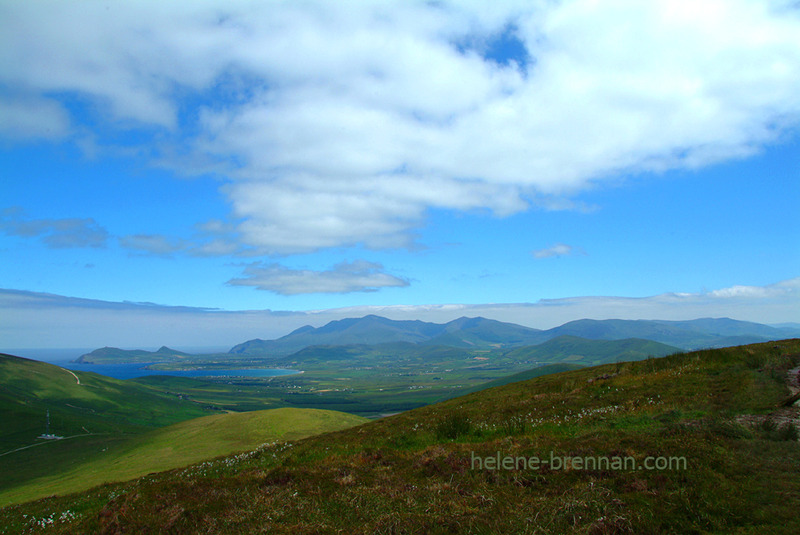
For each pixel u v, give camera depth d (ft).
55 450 392.68
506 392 124.06
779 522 31.76
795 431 46.52
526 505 39.68
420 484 47.73
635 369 111.04
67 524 53.93
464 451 57.16
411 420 102.32
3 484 261.03
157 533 39.27
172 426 302.86
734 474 39.55
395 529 36.81
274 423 227.40
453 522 37.22
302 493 46.73
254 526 39.22
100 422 648.79
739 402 63.41
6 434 503.61
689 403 69.00
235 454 114.21
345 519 39.96
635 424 63.67
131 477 150.30
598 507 36.94
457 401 127.13
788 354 90.63
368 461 59.72
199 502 44.78
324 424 227.40
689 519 34.30
